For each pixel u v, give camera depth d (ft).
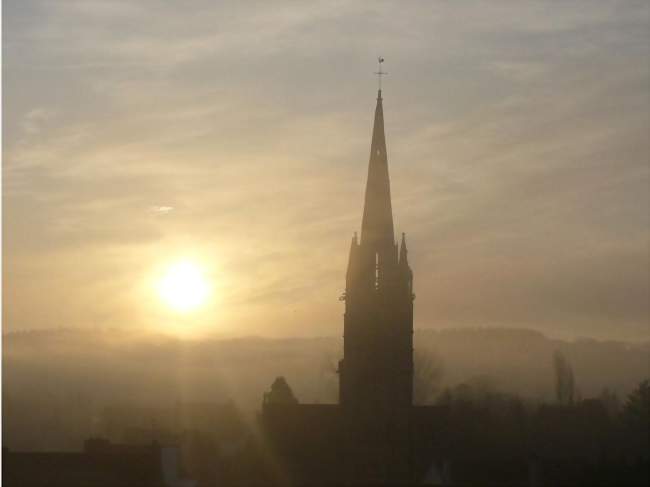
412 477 544.62
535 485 513.04
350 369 623.77
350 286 629.10
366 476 569.64
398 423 607.78
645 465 529.04
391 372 619.67
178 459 525.75
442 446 572.51
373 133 644.27
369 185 637.30
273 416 625.82
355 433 610.24
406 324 624.59
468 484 520.42
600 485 501.97
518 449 567.18
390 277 625.00
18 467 498.28
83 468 499.10
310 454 599.98
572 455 558.97
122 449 536.01
